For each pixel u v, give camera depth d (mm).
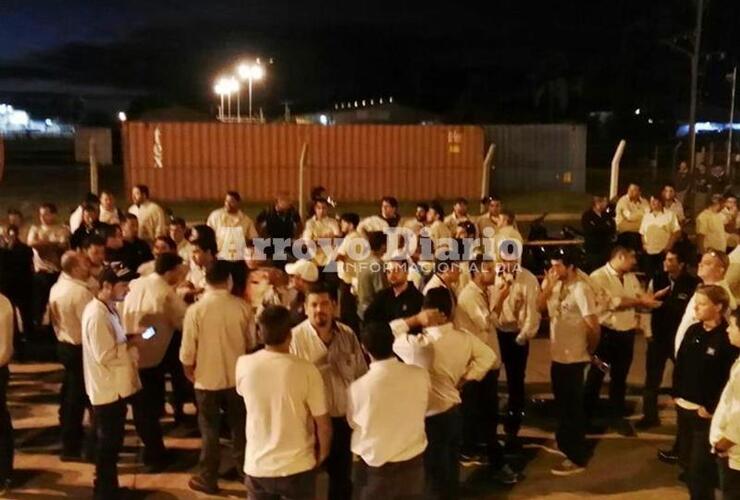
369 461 4910
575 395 7133
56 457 7418
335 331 5660
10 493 6691
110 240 8812
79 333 7184
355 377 5613
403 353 5742
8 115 93875
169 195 23594
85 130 41688
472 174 24688
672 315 7777
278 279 7172
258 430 4852
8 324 6641
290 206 11500
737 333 5234
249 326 6469
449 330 5789
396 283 6758
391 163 24312
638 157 43094
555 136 27359
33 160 43812
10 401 8891
